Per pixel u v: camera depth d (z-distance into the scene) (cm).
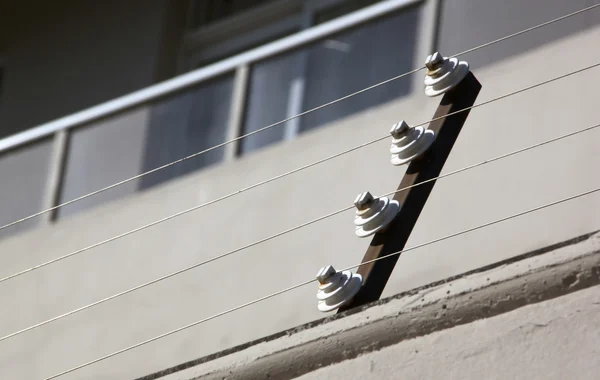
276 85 1378
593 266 479
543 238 1145
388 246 570
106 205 1482
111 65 2091
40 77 2162
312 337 543
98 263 1458
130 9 2123
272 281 1302
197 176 1413
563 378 468
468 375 492
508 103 1219
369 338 527
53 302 1477
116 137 1490
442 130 588
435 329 510
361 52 1311
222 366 566
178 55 2072
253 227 1341
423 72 1256
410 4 1286
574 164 1158
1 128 2166
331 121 1326
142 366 1366
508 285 496
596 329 470
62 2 2208
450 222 1209
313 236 1290
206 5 2116
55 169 1522
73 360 1427
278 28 2011
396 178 1239
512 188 1185
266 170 1355
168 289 1384
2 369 1486
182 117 1445
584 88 1175
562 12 1196
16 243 1540
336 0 1962
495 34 1232
